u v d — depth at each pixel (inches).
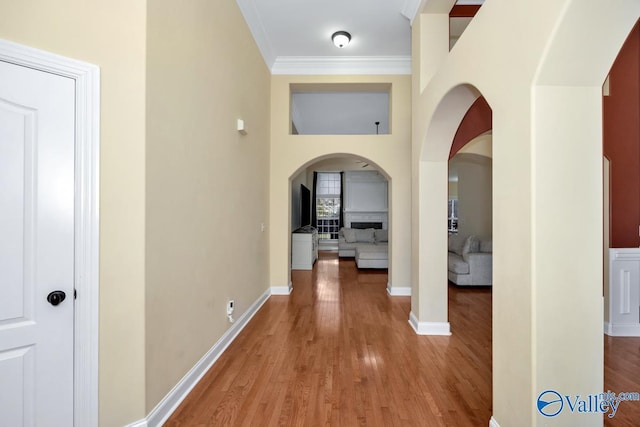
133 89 59.0
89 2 56.7
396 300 160.7
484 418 67.4
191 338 78.9
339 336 112.3
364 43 153.3
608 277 114.2
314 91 184.7
